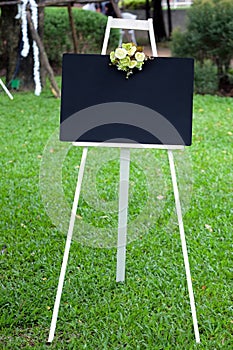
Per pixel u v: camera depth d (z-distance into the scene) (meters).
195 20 8.34
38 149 5.18
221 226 3.55
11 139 5.51
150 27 2.46
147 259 3.12
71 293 2.76
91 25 10.39
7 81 8.24
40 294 2.74
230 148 5.32
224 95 8.34
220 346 2.34
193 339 2.41
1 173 4.50
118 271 2.84
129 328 2.48
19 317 2.53
